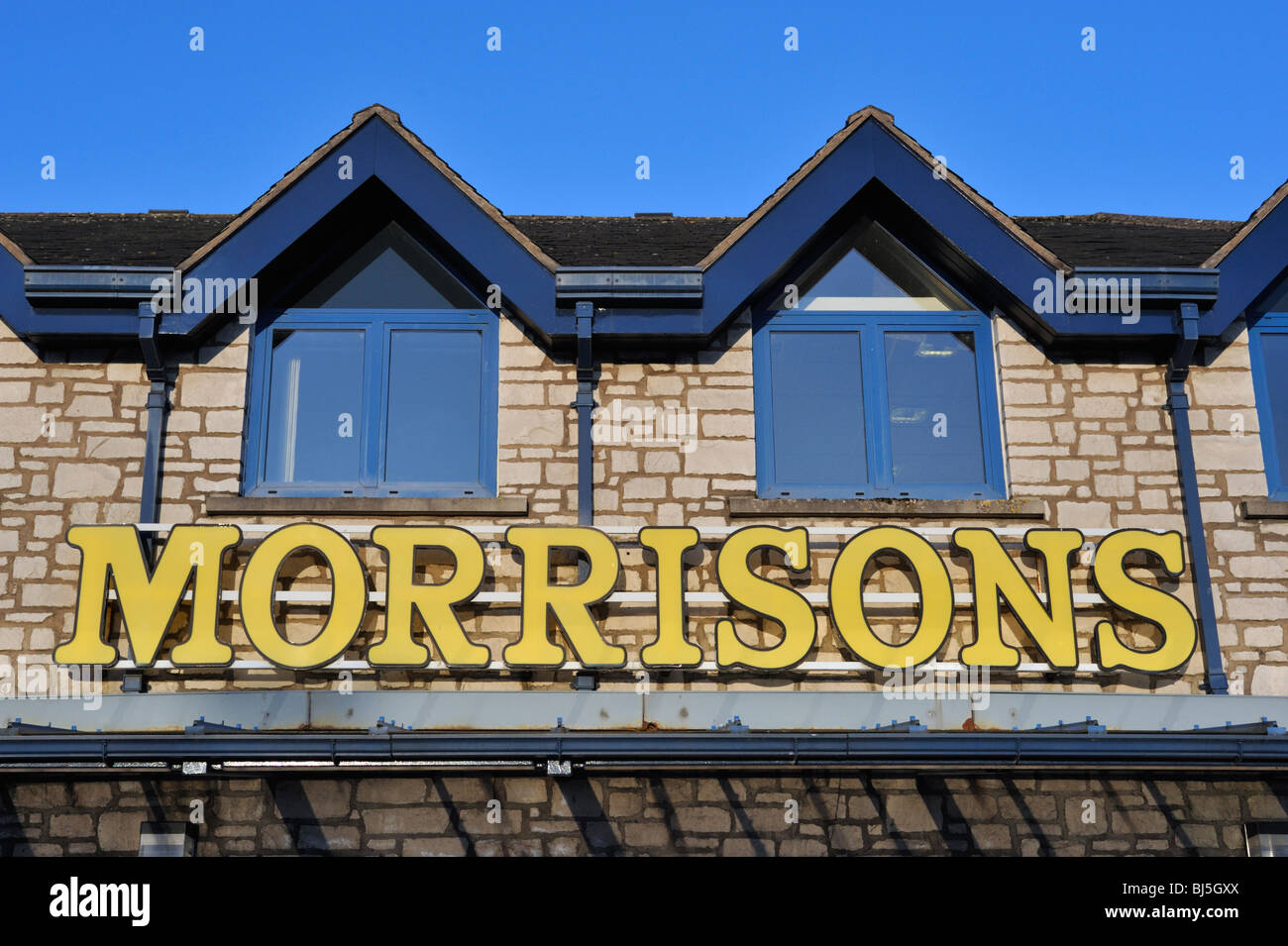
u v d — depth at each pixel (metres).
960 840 9.72
